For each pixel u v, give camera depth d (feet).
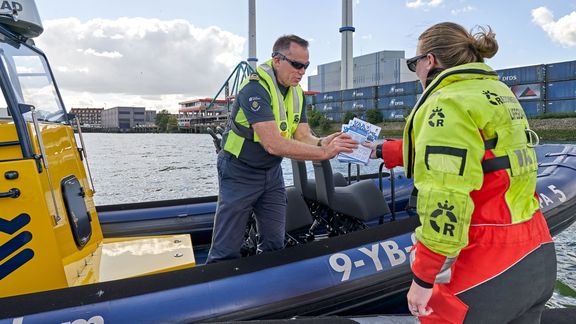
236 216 6.64
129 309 5.57
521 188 3.59
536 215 3.74
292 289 6.22
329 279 6.45
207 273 6.23
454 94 3.44
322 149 5.82
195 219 10.86
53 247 5.90
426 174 3.40
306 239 8.98
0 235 5.69
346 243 6.99
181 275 6.16
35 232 5.81
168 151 60.08
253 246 8.52
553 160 10.26
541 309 3.79
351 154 5.77
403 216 11.44
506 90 3.70
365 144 5.78
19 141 5.76
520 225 3.50
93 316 5.42
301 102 6.91
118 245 8.31
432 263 3.34
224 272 6.27
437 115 3.42
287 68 6.23
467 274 3.50
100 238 8.46
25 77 7.25
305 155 5.88
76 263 6.85
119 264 7.36
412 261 3.73
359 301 6.54
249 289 6.10
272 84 6.24
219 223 6.75
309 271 6.46
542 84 74.90
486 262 3.45
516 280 3.44
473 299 3.49
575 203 8.78
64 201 6.82
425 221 3.32
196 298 5.87
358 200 8.29
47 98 7.89
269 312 6.03
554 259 3.71
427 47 3.88
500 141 3.43
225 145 6.59
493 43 3.80
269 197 6.92
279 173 6.98
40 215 5.81
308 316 6.26
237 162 6.53
